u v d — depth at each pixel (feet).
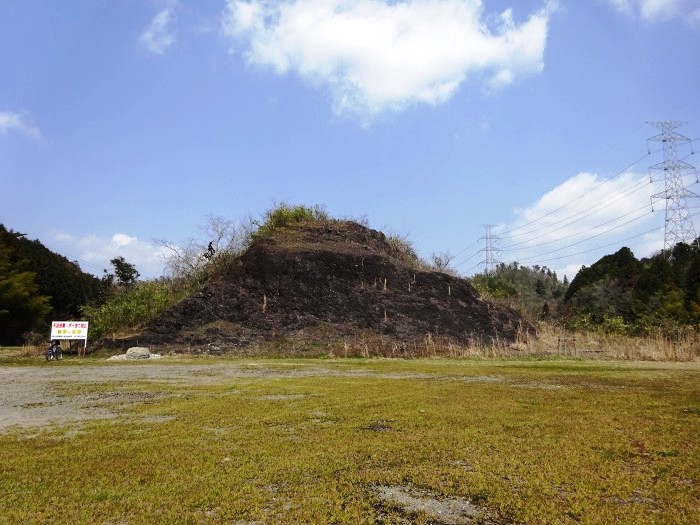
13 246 160.76
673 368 57.06
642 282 152.87
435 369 53.36
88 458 18.10
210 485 15.39
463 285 104.68
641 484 15.69
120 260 168.25
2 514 13.23
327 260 94.58
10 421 24.84
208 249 97.60
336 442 20.33
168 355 70.95
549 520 13.01
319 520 12.93
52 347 67.26
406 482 15.83
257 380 41.57
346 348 73.97
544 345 85.76
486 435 21.67
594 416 25.88
